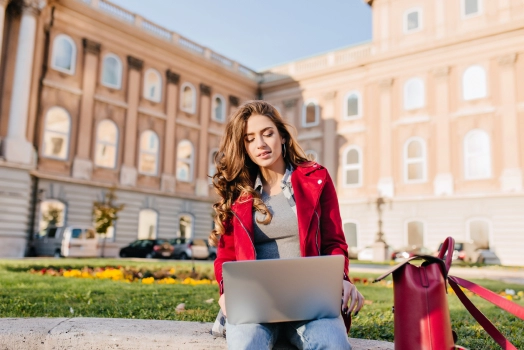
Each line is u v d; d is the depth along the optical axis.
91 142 22.84
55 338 2.41
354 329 3.39
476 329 3.58
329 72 28.77
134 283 7.02
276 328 1.99
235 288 1.81
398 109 25.97
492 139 22.98
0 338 2.41
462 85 24.12
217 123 29.59
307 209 2.15
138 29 25.12
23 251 19.23
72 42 22.59
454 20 24.64
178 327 2.54
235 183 2.34
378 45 26.98
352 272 11.98
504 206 22.23
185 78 27.92
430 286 1.85
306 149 29.19
